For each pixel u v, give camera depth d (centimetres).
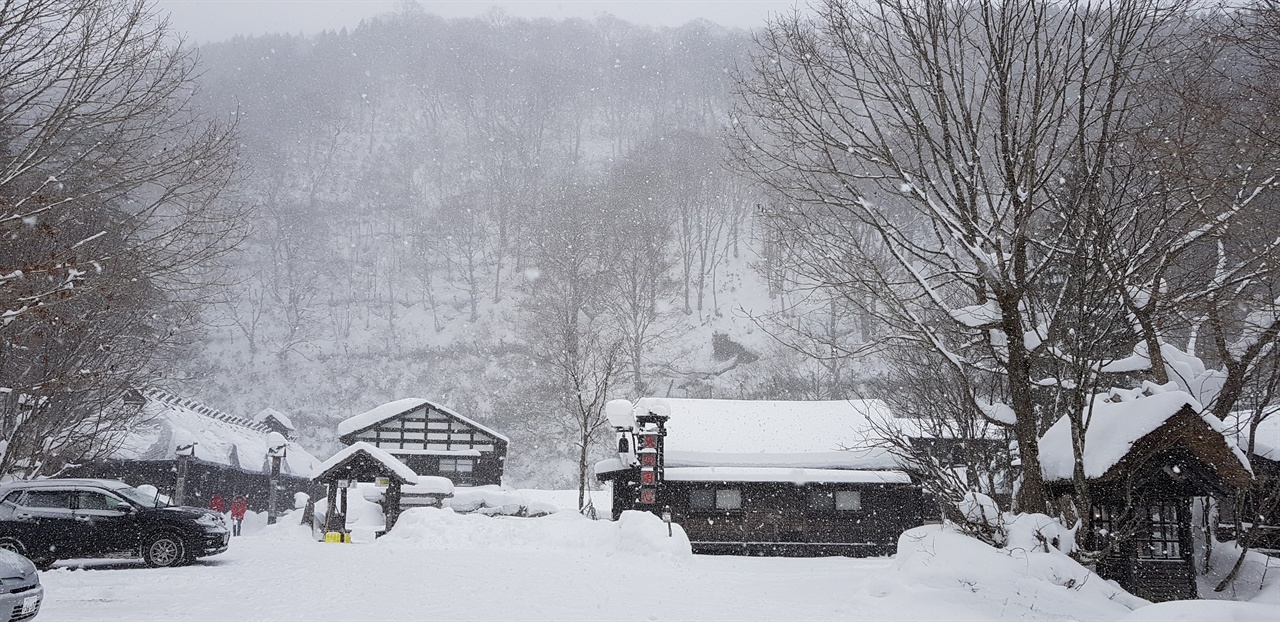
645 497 2858
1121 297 1302
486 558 2028
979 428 1961
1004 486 1927
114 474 3603
